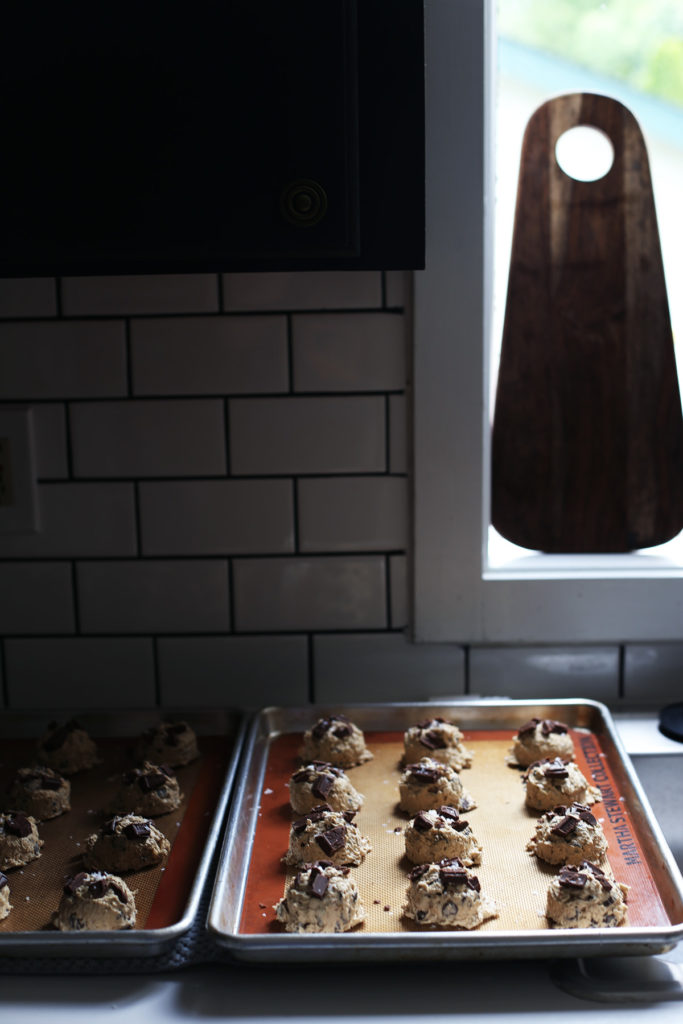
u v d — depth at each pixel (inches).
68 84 29.8
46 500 43.8
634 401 44.6
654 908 30.0
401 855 33.2
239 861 32.5
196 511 43.8
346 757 39.2
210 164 30.3
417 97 30.1
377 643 44.8
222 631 44.8
